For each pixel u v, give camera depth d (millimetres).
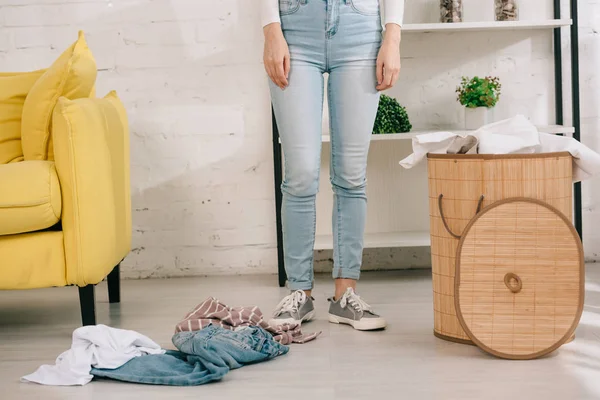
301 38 2406
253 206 3602
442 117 3537
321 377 1977
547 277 2096
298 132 2424
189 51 3555
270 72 2418
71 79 2678
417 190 3555
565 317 2084
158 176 3598
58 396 1909
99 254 2502
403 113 3307
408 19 3496
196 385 1948
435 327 2346
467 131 3234
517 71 3527
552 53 3518
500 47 3520
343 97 2441
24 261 2459
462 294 2135
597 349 2148
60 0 3549
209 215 3609
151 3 3543
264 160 3588
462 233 2146
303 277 2561
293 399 1812
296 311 2508
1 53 3568
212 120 3576
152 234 3611
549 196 2166
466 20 3516
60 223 2547
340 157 2490
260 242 3613
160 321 2693
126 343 2117
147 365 2059
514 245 2111
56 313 2910
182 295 3172
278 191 3309
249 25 3543
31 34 3559
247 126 3576
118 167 2797
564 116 3547
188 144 3586
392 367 2039
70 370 2020
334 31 2393
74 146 2453
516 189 2150
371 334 2398
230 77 3561
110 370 2053
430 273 3475
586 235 3566
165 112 3578
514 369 1991
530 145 2219
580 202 3354
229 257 3617
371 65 2436
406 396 1801
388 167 3551
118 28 3555
